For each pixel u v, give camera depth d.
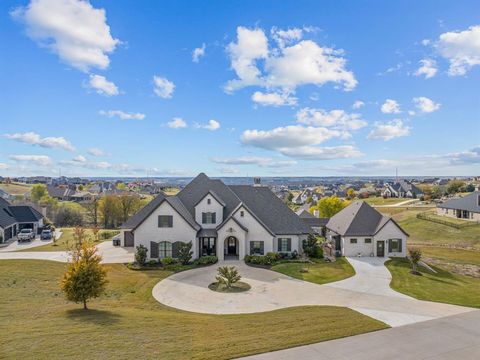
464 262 39.22
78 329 14.07
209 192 35.94
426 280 28.88
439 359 12.46
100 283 18.09
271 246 35.25
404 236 38.09
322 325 15.88
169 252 33.66
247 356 12.19
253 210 38.50
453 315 17.88
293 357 12.27
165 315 17.53
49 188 133.00
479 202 63.34
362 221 39.38
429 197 116.69
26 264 29.33
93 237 50.25
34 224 52.00
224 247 36.56
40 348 11.94
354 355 12.61
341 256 38.19
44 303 19.39
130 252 37.53
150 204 42.50
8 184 144.88
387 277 29.05
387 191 152.50
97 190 155.62
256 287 25.22
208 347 12.70
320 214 65.88
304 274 29.38
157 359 11.41
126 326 14.77
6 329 14.00
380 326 15.87
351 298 22.70
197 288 24.64
